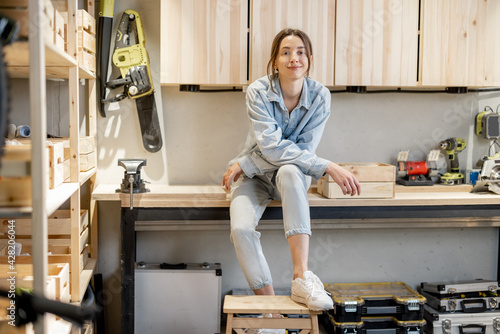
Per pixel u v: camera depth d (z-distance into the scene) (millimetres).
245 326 2145
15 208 1260
